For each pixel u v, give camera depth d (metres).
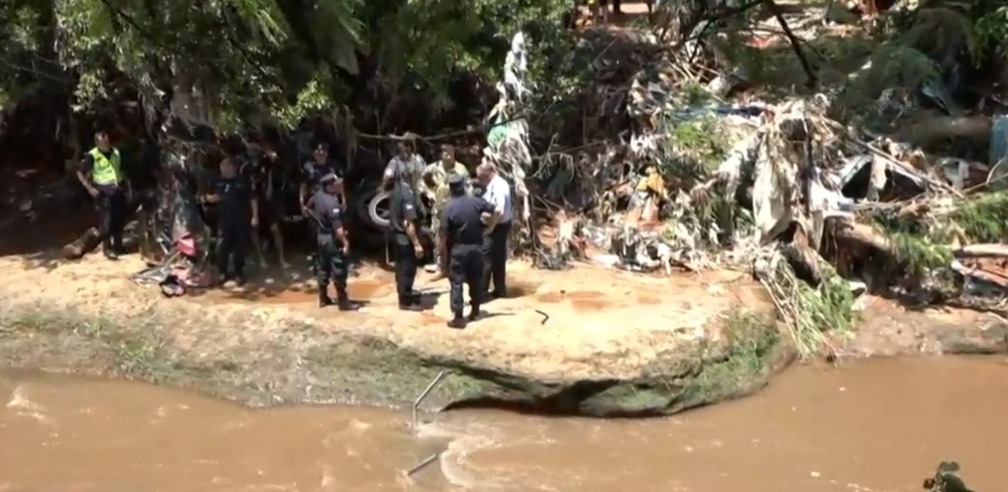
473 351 12.94
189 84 15.23
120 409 13.01
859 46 20.59
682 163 16.52
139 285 14.91
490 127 16.55
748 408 13.14
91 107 16.73
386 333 13.24
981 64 20.11
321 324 13.48
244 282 15.23
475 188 14.72
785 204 15.48
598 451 12.05
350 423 12.62
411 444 12.14
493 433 12.44
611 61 19.06
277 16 14.76
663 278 15.35
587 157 17.41
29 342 14.10
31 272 15.41
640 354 12.92
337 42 15.66
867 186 16.41
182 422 12.70
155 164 17.31
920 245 15.22
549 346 12.96
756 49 20.31
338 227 13.78
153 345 13.80
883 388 13.65
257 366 13.34
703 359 13.20
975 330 14.70
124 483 11.34
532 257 16.03
